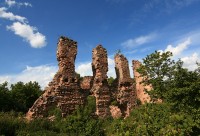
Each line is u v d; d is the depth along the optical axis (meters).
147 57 26.27
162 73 24.97
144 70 26.22
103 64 31.92
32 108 25.59
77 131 21.53
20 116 26.50
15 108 34.38
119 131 15.02
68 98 27.58
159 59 25.47
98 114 29.36
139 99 38.38
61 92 27.30
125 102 33.62
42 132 19.88
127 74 35.91
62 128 22.06
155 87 24.61
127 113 32.69
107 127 23.97
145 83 26.98
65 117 26.23
